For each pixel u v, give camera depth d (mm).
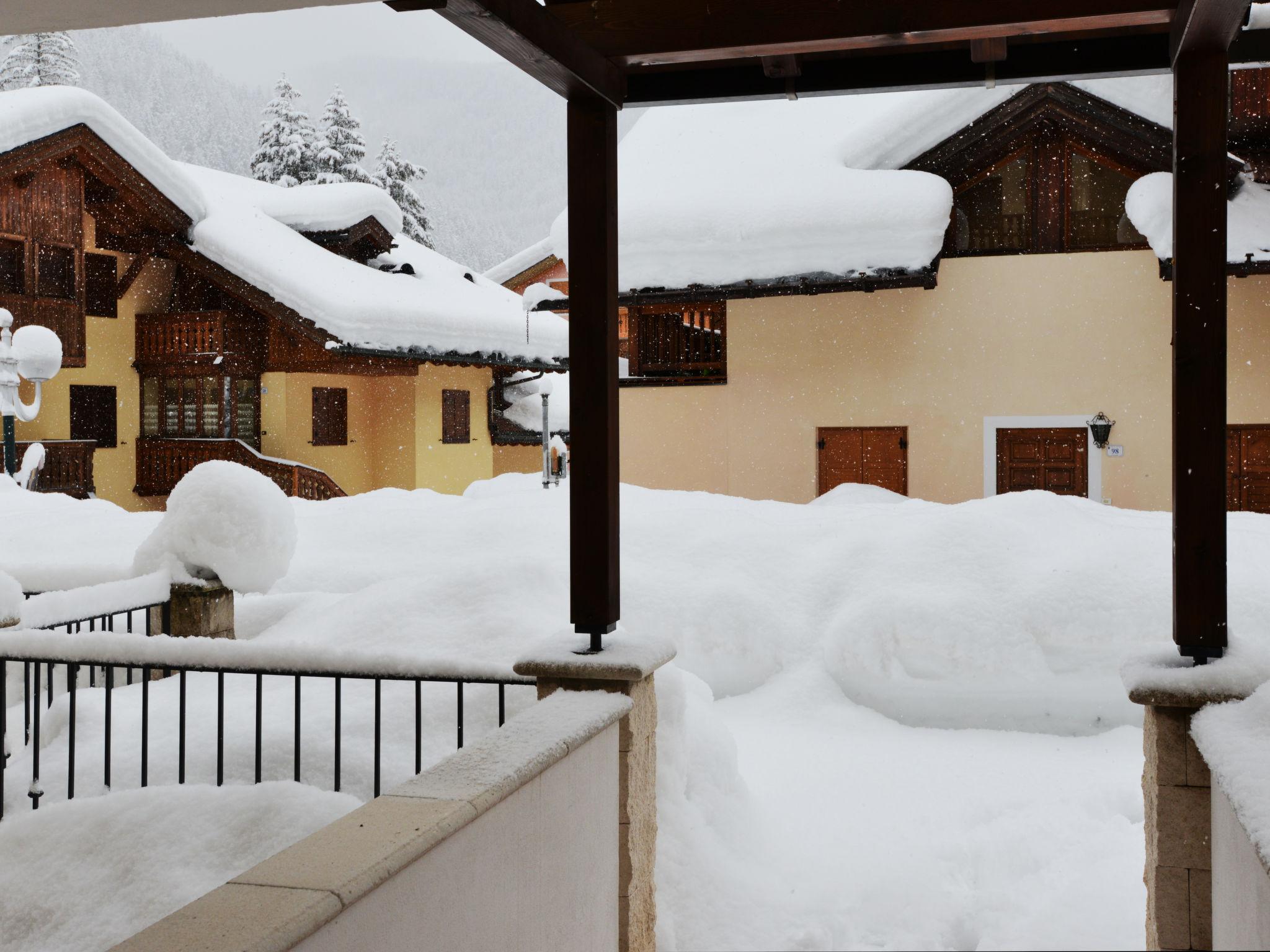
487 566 6473
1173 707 3551
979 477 14961
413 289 25047
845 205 14750
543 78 3750
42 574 7309
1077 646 6910
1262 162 14734
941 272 15062
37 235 20312
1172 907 3564
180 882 3541
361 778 4555
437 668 4086
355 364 23312
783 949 4223
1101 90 14148
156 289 23844
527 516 9797
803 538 8414
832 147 16016
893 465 15375
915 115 15117
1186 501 3682
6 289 19969
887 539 8125
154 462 23172
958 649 7020
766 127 17000
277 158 45125
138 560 6551
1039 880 4711
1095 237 14656
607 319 4137
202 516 6477
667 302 15312
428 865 2484
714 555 8305
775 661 7469
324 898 2074
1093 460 14508
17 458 19797
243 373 22953
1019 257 14766
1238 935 2928
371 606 6340
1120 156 14500
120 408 23062
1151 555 7367
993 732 6898
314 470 22391
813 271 14547
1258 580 7059
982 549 7754
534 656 4047
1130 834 5043
